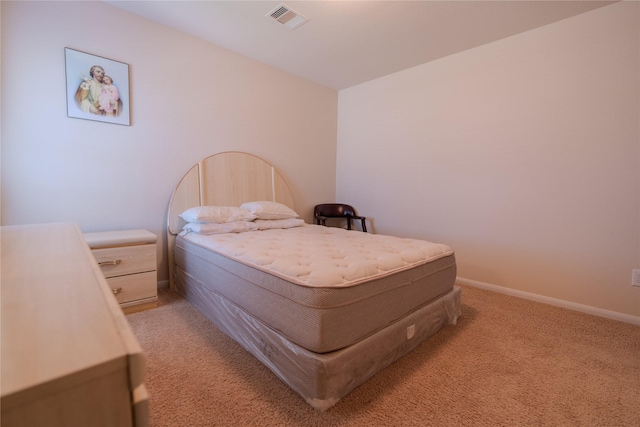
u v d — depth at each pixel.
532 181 2.44
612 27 2.05
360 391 1.30
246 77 3.02
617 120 2.06
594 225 2.19
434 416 1.16
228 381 1.34
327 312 1.18
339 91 3.99
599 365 1.52
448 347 1.68
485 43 2.64
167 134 2.54
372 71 3.32
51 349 0.34
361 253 1.75
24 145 1.93
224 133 2.90
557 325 1.99
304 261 1.53
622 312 2.10
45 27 1.96
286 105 3.40
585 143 2.19
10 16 1.84
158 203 2.54
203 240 2.12
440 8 2.14
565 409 1.21
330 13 2.23
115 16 2.21
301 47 2.78
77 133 2.12
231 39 2.66
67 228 1.23
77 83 2.09
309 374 1.18
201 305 2.06
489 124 2.65
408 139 3.26
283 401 1.23
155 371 1.41
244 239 2.16
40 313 0.43
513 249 2.57
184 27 2.48
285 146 3.43
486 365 1.51
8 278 0.57
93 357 0.32
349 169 3.91
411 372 1.44
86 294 0.50
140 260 2.08
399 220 3.39
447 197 2.97
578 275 2.26
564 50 2.25
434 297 1.84
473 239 2.81
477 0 2.04
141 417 0.35
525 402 1.25
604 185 2.13
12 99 1.87
